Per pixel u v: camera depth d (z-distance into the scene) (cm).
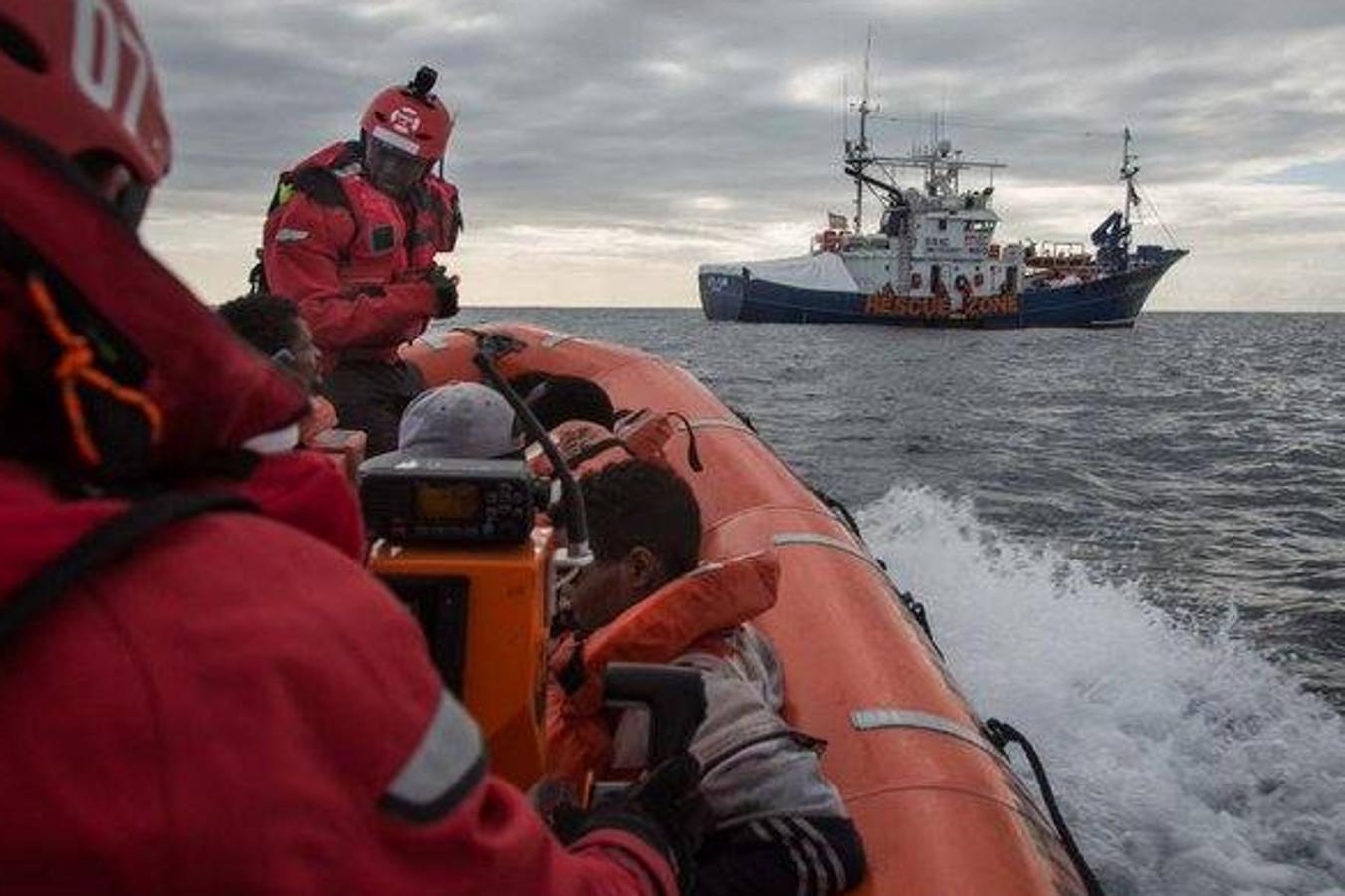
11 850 56
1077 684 566
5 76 61
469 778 70
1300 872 401
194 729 59
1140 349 6353
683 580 194
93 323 61
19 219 58
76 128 64
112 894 58
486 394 209
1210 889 391
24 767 56
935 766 242
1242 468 1627
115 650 58
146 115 69
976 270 7950
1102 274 8575
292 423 74
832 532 427
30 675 57
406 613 72
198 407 67
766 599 195
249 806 59
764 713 189
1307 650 712
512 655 141
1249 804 451
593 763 180
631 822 112
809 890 179
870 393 3091
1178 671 591
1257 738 517
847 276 8238
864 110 8075
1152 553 1020
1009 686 556
